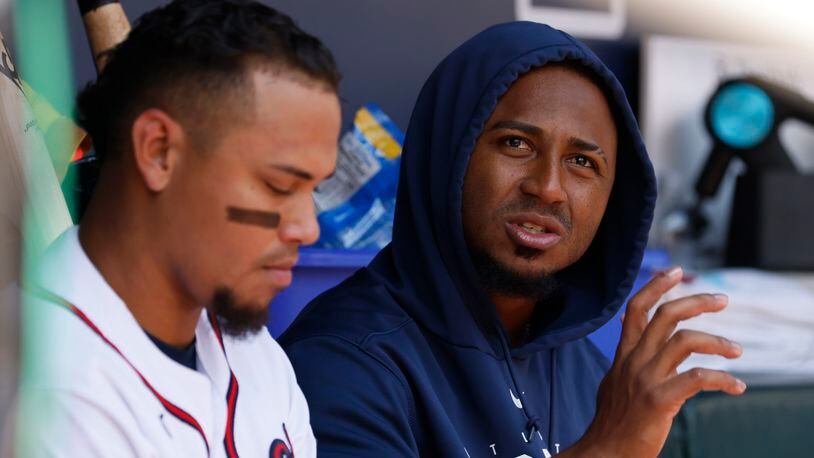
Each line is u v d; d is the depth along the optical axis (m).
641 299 5.68
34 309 3.63
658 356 5.30
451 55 6.43
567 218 5.98
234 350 4.46
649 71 13.98
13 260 3.74
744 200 13.35
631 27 14.13
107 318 3.77
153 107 3.73
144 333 3.85
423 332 6.12
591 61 6.03
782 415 10.73
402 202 6.48
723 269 13.23
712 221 14.12
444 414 5.82
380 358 5.76
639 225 6.47
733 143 13.54
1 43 5.27
